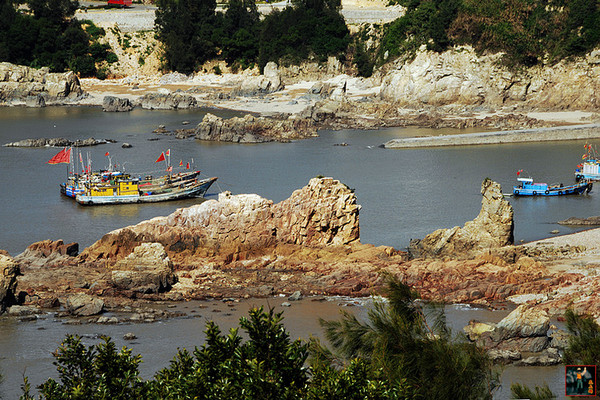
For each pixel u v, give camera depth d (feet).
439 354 618.03
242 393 611.88
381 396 594.65
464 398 602.44
